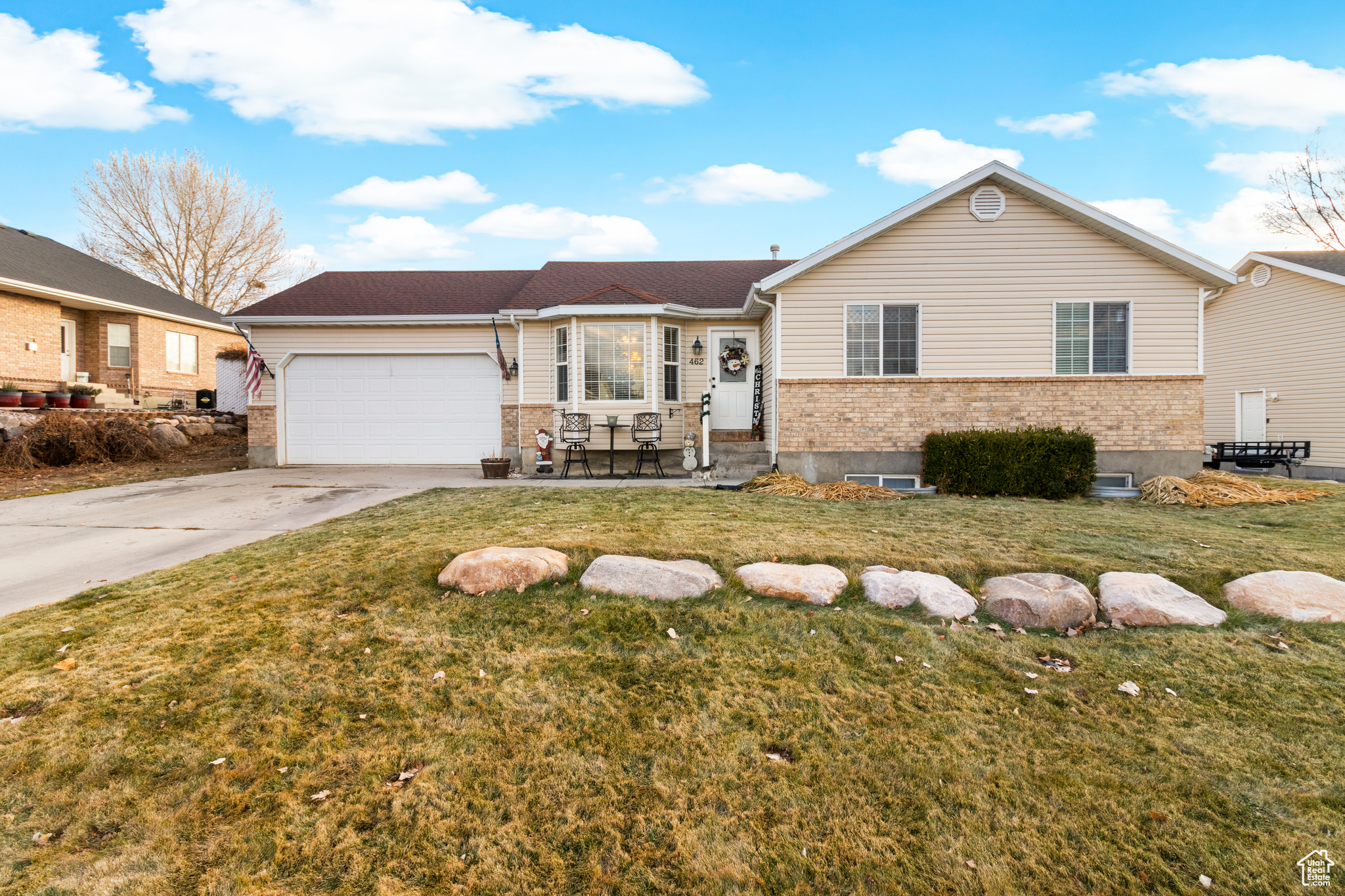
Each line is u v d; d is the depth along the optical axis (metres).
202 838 2.39
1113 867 2.28
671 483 10.46
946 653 3.93
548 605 4.48
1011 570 5.00
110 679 3.46
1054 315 9.99
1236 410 17.05
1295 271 15.20
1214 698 3.43
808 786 2.73
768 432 11.46
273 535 6.75
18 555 5.96
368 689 3.44
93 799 2.58
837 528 6.40
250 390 13.10
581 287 13.90
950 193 9.78
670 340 12.30
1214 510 7.92
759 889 2.19
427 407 13.33
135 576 5.28
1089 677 3.67
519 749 2.95
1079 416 10.02
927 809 2.58
